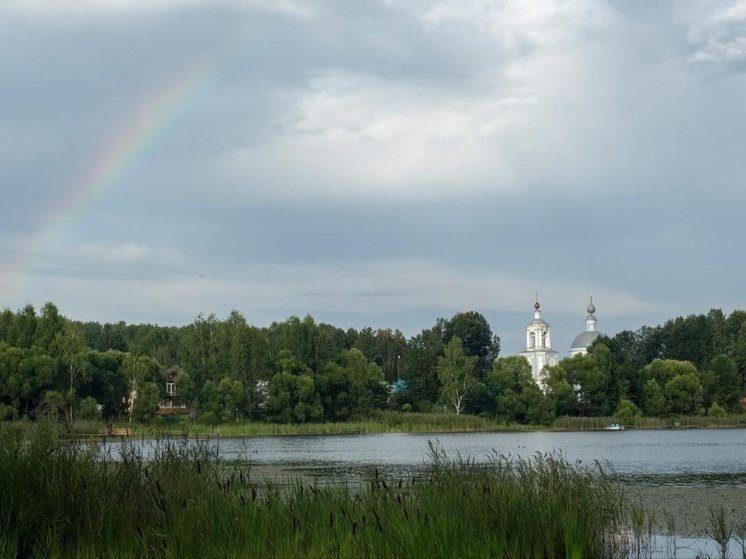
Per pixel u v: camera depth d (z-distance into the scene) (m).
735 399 149.75
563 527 18.20
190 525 16.31
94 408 99.06
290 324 137.12
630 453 69.50
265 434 115.25
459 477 20.36
